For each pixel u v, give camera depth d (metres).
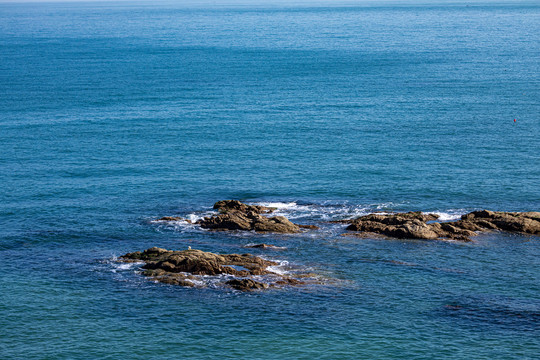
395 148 116.25
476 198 88.44
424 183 95.31
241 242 73.50
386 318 55.75
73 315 56.34
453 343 51.69
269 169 104.12
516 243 72.62
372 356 50.06
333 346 51.44
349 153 113.44
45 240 75.00
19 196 91.12
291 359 49.75
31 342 52.12
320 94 176.88
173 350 51.00
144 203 88.25
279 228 76.50
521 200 87.50
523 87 180.25
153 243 73.75
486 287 61.94
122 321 55.31
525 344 51.41
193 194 91.88
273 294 59.78
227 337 52.78
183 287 60.97
